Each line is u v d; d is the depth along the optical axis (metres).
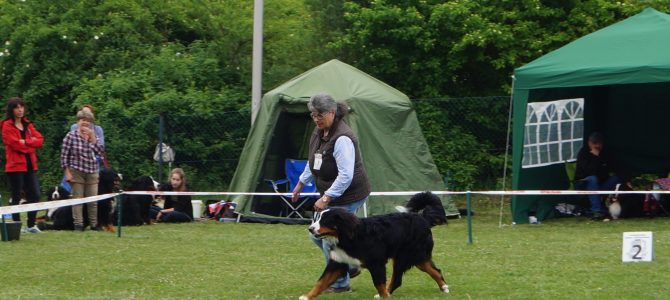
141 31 19.20
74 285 7.48
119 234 10.76
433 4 17.03
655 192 11.35
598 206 12.77
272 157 13.16
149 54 18.30
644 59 11.45
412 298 6.79
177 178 12.90
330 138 6.82
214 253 9.37
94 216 11.45
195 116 15.95
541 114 12.98
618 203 12.66
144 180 12.48
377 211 12.46
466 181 15.76
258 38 14.54
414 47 16.98
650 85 14.23
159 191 12.91
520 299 6.77
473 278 7.71
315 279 7.76
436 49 16.94
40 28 17.70
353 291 7.23
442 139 15.92
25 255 9.07
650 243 8.55
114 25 18.55
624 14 17.11
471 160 15.98
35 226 11.17
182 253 9.35
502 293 7.02
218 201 13.82
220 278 7.82
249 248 9.77
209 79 17.94
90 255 9.13
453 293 7.03
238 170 13.28
